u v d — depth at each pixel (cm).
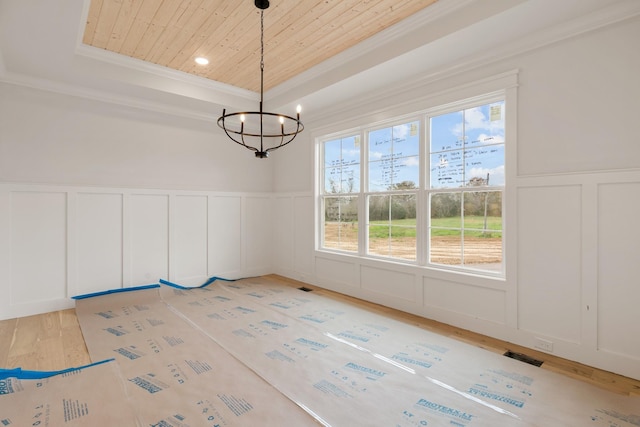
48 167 356
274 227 548
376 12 270
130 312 347
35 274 345
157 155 432
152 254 423
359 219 410
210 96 419
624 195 218
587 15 227
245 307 366
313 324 313
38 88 348
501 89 274
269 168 549
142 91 381
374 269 385
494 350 258
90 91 375
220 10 266
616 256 222
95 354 248
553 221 249
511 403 188
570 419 174
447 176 326
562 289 245
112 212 393
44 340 277
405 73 328
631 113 216
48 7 229
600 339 228
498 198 290
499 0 227
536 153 257
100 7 260
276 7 262
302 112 459
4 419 171
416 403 188
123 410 180
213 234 480
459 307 307
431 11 261
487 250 297
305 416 177
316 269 466
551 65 248
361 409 183
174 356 245
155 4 257
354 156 425
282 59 356
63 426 166
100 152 389
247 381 211
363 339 279
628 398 193
